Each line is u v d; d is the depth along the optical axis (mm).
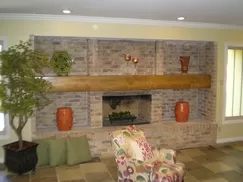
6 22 3855
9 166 3561
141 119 5141
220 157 4355
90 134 4316
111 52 4816
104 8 3418
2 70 3268
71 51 4609
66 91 4191
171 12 3689
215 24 4812
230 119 5262
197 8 3410
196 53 5410
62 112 4281
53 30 4012
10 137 4012
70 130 4359
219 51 4988
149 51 5008
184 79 4840
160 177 2346
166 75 4742
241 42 5121
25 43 3645
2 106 3287
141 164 2453
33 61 3412
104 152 4402
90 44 4391
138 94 4961
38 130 4387
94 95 4461
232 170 3807
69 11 3635
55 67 4258
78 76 4250
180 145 4848
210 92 5102
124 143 2639
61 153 3971
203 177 3562
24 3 3137
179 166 2531
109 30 4234
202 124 4934
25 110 3334
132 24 4340
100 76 4359
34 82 3389
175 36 4613
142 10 3541
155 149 3051
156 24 4457
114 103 5109
